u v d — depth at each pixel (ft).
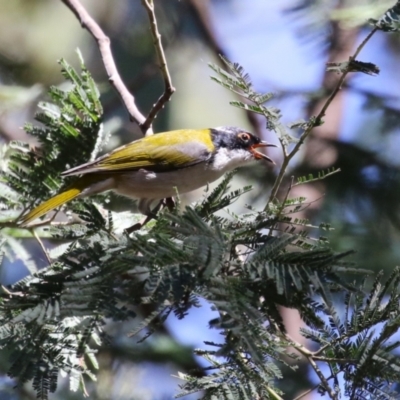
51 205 33.40
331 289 23.54
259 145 44.60
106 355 46.16
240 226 27.20
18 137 53.83
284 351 24.91
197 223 23.63
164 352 48.80
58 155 33.96
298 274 22.85
